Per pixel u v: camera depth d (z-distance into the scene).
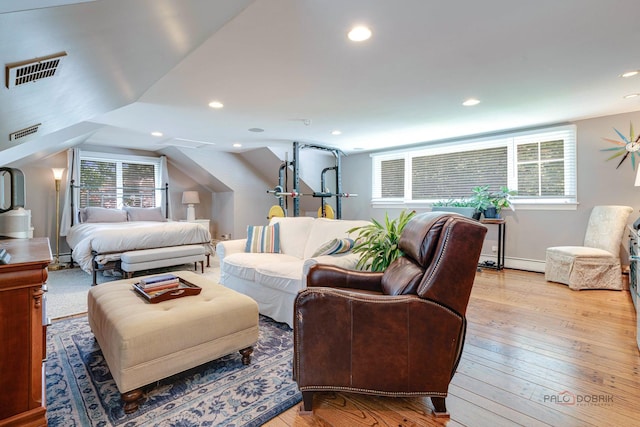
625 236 3.71
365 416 1.47
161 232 4.20
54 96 1.47
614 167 3.80
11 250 1.53
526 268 4.47
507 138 4.60
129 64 1.69
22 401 1.24
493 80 2.63
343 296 1.46
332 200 6.90
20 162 4.44
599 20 1.75
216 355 1.76
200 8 1.37
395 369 1.45
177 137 4.96
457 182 5.15
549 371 1.84
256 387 1.69
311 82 2.63
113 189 5.93
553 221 4.25
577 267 3.52
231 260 3.05
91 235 3.84
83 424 1.40
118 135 4.80
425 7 1.61
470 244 1.45
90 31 1.07
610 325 2.51
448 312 1.45
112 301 1.83
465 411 1.49
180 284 2.15
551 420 1.42
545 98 3.11
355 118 3.80
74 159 5.18
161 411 1.49
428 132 4.61
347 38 1.92
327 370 1.47
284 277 2.48
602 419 1.42
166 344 1.57
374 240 2.33
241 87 2.73
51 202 5.11
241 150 6.16
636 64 2.33
